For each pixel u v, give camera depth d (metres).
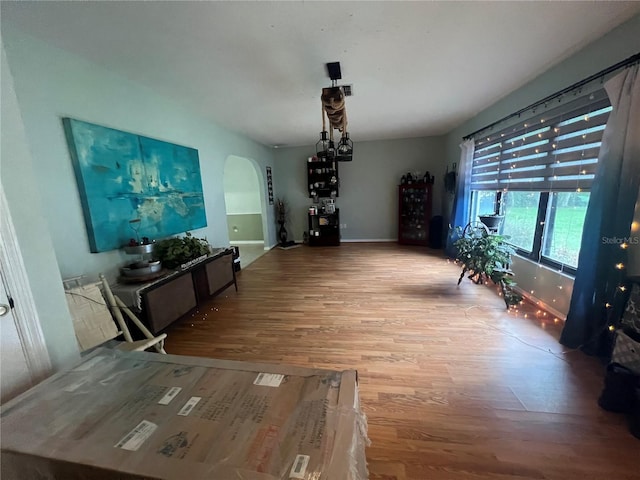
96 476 0.63
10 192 1.09
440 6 1.60
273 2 1.52
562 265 2.47
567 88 2.21
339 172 6.35
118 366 1.00
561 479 1.15
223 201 4.14
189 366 0.99
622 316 1.67
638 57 1.63
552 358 1.94
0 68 1.06
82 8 1.48
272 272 4.35
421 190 5.82
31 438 0.71
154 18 1.60
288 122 4.07
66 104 1.92
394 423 1.45
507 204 3.42
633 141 1.64
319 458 0.61
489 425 1.42
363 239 6.58
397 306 2.89
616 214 1.75
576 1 1.57
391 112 3.83
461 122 4.59
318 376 0.91
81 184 1.99
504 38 1.96
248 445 0.65
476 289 3.29
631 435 1.34
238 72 2.35
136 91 2.51
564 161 2.35
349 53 2.10
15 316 1.12
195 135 3.45
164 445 0.66
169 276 2.37
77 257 2.00
